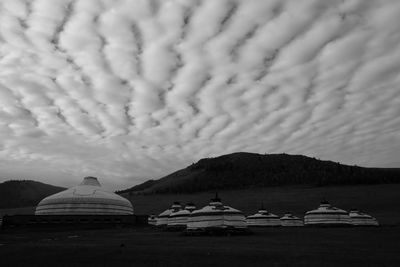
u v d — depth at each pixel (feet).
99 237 134.10
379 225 205.67
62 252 81.05
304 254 75.66
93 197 228.84
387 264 62.64
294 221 221.46
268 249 85.05
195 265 63.31
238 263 64.95
